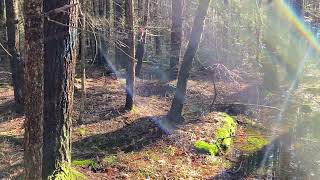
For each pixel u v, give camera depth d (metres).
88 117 13.63
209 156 11.41
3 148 10.61
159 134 12.38
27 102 5.89
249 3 22.73
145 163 10.48
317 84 20.83
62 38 7.92
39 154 6.03
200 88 19.12
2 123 12.88
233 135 13.83
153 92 18.11
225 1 23.05
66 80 8.21
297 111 16.62
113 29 14.71
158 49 27.11
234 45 23.95
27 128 5.98
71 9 7.88
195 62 22.33
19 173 9.14
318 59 23.64
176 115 13.36
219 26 23.16
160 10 23.88
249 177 10.57
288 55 20.91
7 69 20.61
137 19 18.47
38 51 5.70
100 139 11.81
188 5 21.06
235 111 16.19
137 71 21.44
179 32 20.12
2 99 15.81
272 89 19.81
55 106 8.15
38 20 5.61
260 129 14.62
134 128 12.86
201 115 14.53
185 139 12.11
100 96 16.36
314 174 10.93
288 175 10.84
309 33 23.11
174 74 20.36
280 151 12.52
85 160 10.12
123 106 14.95
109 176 9.57
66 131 8.47
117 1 20.45
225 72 19.03
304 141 13.44
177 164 10.70
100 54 23.75
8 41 13.59
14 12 13.31
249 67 23.00
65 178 8.31
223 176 10.42
